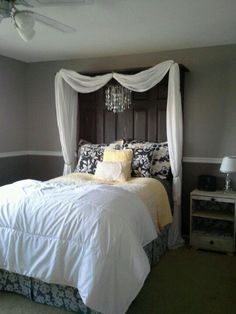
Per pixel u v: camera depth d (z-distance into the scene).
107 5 2.54
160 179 3.62
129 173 3.53
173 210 3.63
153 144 3.84
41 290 2.36
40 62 4.70
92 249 2.02
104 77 3.89
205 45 3.72
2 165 4.45
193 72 3.83
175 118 3.51
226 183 3.65
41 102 4.76
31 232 2.24
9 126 4.54
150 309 2.33
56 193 2.52
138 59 4.13
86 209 2.21
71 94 4.25
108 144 4.13
